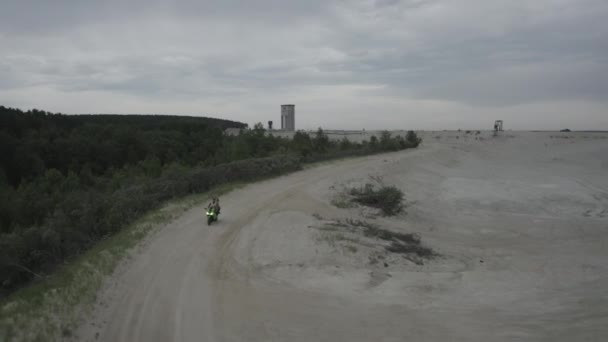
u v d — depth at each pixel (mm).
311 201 27594
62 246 14195
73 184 51062
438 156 62281
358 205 28391
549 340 10156
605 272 17312
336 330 10547
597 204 33094
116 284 12242
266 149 64875
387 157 55469
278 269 15023
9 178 58844
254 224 20500
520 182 43719
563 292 14438
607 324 11016
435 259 18656
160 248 15984
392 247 19281
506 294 14008
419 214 29031
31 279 11891
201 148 86375
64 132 81812
